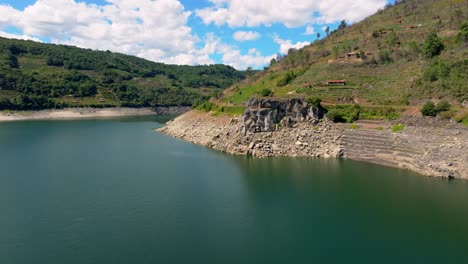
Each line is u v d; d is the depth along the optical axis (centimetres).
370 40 17888
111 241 5416
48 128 18088
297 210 6625
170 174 8956
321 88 13588
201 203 6950
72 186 7931
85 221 6100
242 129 11762
